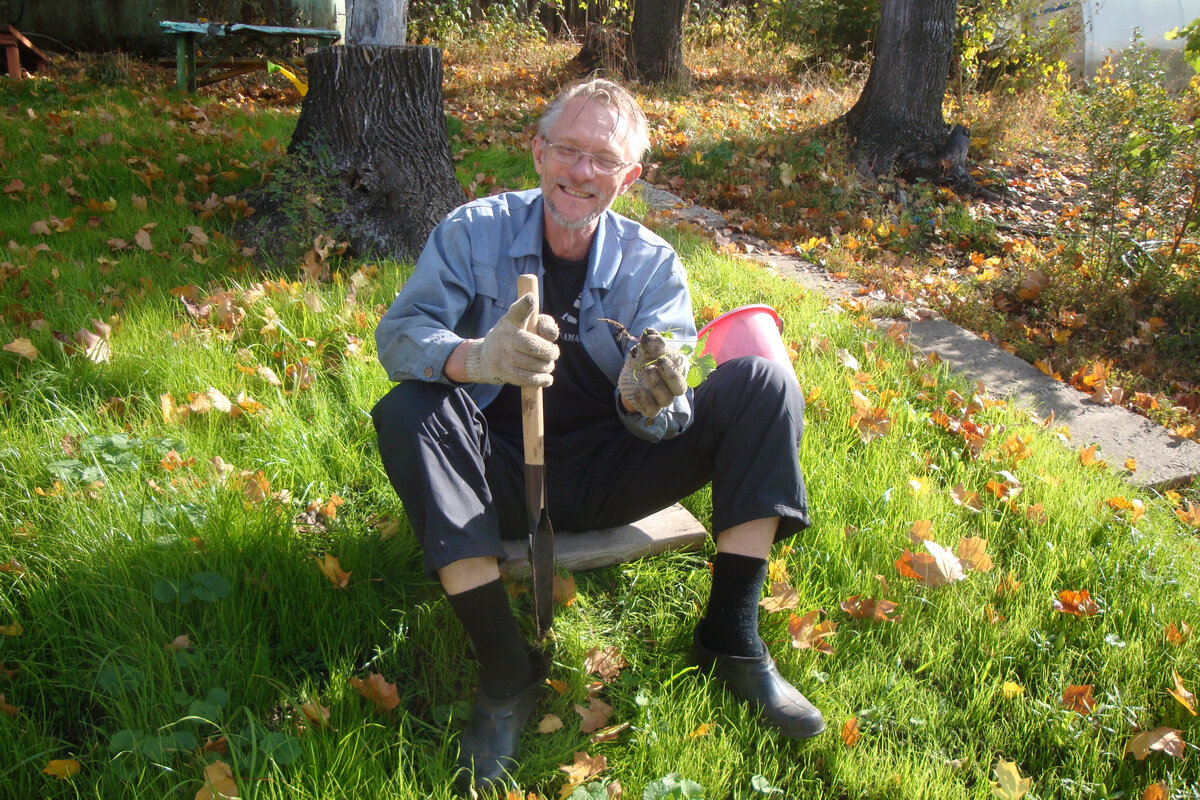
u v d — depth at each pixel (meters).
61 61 9.61
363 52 4.64
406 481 1.93
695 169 7.66
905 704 2.23
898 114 8.31
